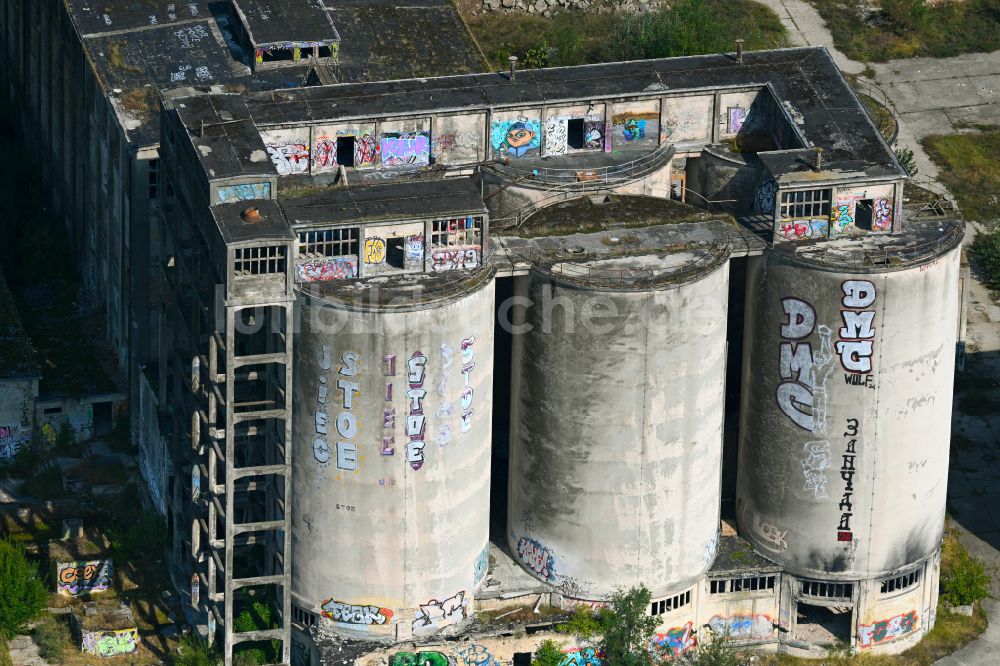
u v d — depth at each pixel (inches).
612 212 4402.1
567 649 4387.3
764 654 4557.1
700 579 4458.7
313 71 5147.6
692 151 4640.8
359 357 4069.9
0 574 4421.8
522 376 4308.6
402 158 4510.3
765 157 4372.5
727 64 4702.3
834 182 4284.0
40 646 4429.1
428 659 4320.9
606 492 4301.2
